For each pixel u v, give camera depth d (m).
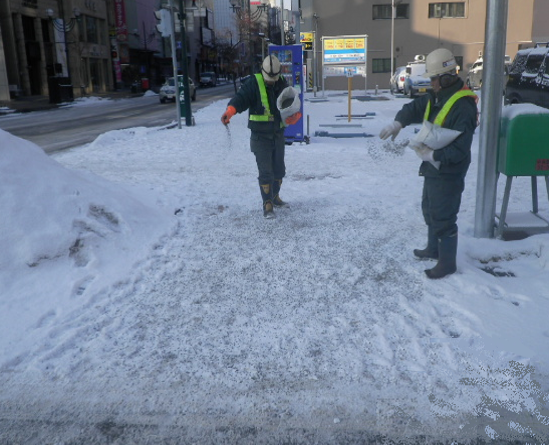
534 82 15.00
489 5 4.43
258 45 59.97
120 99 42.50
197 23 93.56
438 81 3.72
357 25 41.59
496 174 4.73
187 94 16.59
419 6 40.88
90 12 51.09
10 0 38.66
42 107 30.97
